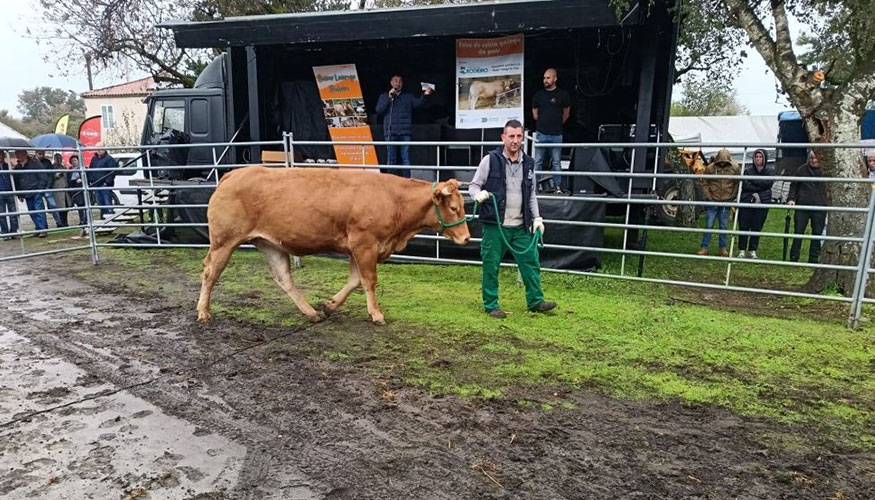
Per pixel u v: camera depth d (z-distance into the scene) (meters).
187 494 2.57
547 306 5.49
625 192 7.80
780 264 5.41
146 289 6.48
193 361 4.25
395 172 9.27
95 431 3.17
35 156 11.38
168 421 3.30
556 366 4.12
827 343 4.69
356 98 9.85
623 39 8.16
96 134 21.97
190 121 10.38
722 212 8.61
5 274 7.31
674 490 2.64
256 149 9.56
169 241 9.47
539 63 9.83
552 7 7.21
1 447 2.99
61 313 5.52
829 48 7.25
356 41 9.46
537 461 2.88
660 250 9.29
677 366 4.15
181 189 8.52
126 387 3.78
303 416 3.36
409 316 5.35
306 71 10.77
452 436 3.12
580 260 7.29
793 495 2.62
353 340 4.69
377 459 2.89
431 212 5.03
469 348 4.48
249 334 4.86
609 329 4.98
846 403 3.58
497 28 7.51
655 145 5.78
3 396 3.62
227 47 9.25
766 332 4.95
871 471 2.83
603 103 9.73
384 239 5.00
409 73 10.19
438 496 2.58
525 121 10.08
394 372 4.00
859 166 5.98
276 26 8.50
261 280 6.90
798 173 7.91
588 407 3.48
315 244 4.98
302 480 2.70
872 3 5.62
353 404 3.51
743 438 3.14
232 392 3.70
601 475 2.75
